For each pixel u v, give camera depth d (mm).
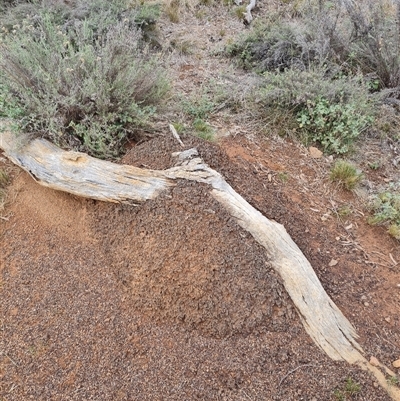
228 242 2697
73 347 2523
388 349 2504
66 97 3400
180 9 6941
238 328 2500
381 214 3395
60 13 5406
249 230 2771
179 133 3816
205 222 2779
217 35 6441
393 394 2270
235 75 5340
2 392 2371
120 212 3023
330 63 4934
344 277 2949
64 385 2371
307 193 3645
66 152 3291
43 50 3854
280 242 2748
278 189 3568
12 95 3564
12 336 2615
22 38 3967
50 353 2514
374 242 3281
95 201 3168
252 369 2324
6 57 3559
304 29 5414
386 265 3096
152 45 5777
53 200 3316
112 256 2938
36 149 3381
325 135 4211
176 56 5754
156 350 2471
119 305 2707
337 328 2510
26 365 2475
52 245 3090
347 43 5152
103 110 3580
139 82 3932
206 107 4453
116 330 2576
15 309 2754
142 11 5770
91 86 3459
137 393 2297
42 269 2951
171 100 4547
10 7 5711
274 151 4074
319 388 2252
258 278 2588
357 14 5148
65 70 3580
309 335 2475
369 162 4094
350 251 3168
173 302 2652
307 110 4344
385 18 5352
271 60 5375
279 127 4352
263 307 2531
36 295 2809
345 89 4418
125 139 3744
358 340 2512
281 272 2635
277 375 2303
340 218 3457
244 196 3234
